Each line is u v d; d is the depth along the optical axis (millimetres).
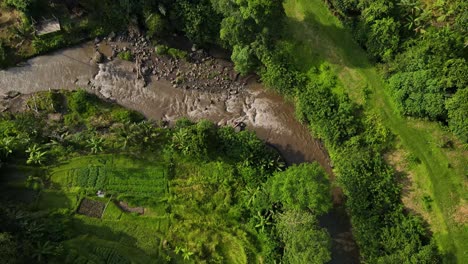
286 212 44750
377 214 46594
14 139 49656
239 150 49875
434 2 51500
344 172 48594
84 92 53094
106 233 47531
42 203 48344
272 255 46188
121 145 50750
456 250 45000
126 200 49094
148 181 49844
